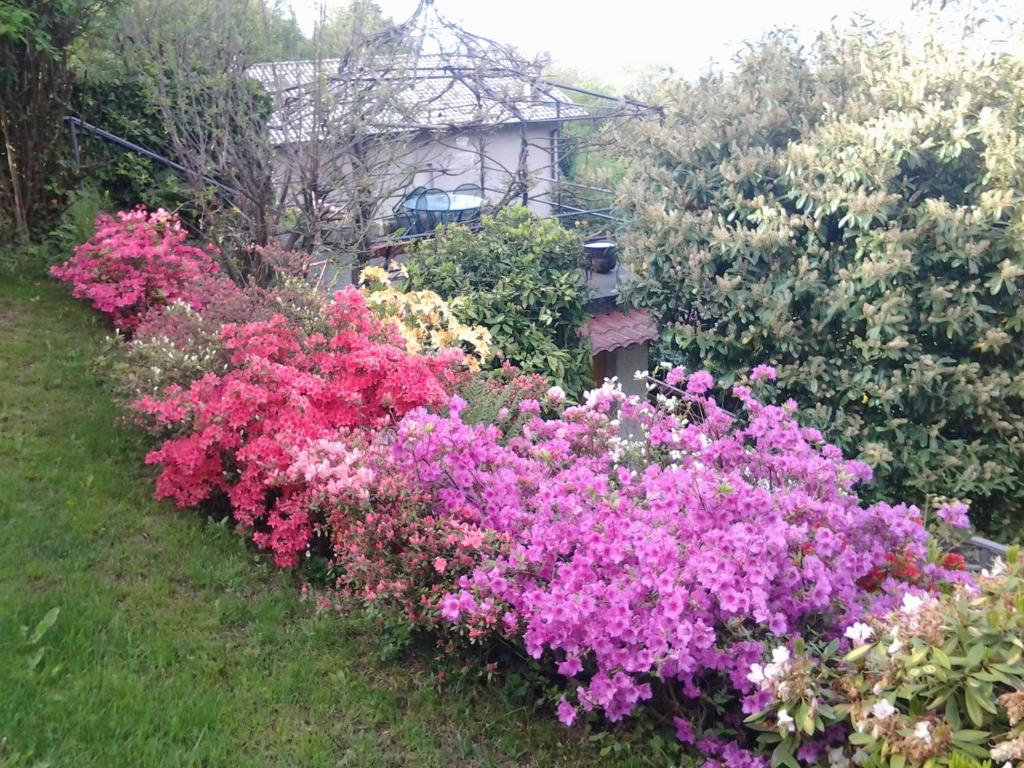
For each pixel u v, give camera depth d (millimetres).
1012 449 6281
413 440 3279
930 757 2104
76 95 7141
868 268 6113
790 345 6609
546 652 3229
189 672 2934
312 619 3418
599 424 3879
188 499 3928
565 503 3072
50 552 3418
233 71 6855
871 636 2555
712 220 7129
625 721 3088
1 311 5637
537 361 6457
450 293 6633
